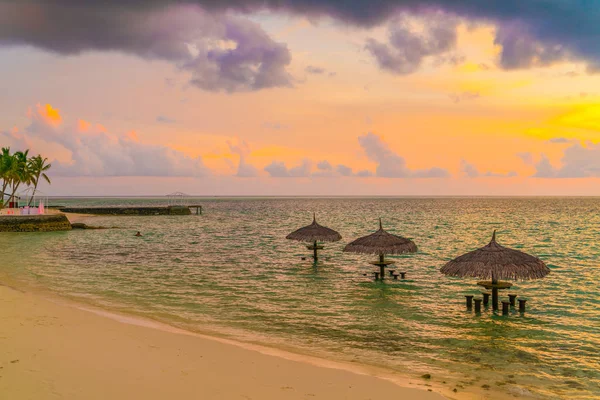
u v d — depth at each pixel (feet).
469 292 70.54
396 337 47.09
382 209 531.09
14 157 249.96
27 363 31.91
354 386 31.35
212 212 459.32
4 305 51.16
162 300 63.87
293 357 39.40
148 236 181.98
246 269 93.76
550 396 32.71
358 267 96.27
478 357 41.16
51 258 112.06
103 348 36.88
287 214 414.82
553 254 122.11
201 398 27.68
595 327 51.44
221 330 48.85
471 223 268.00
